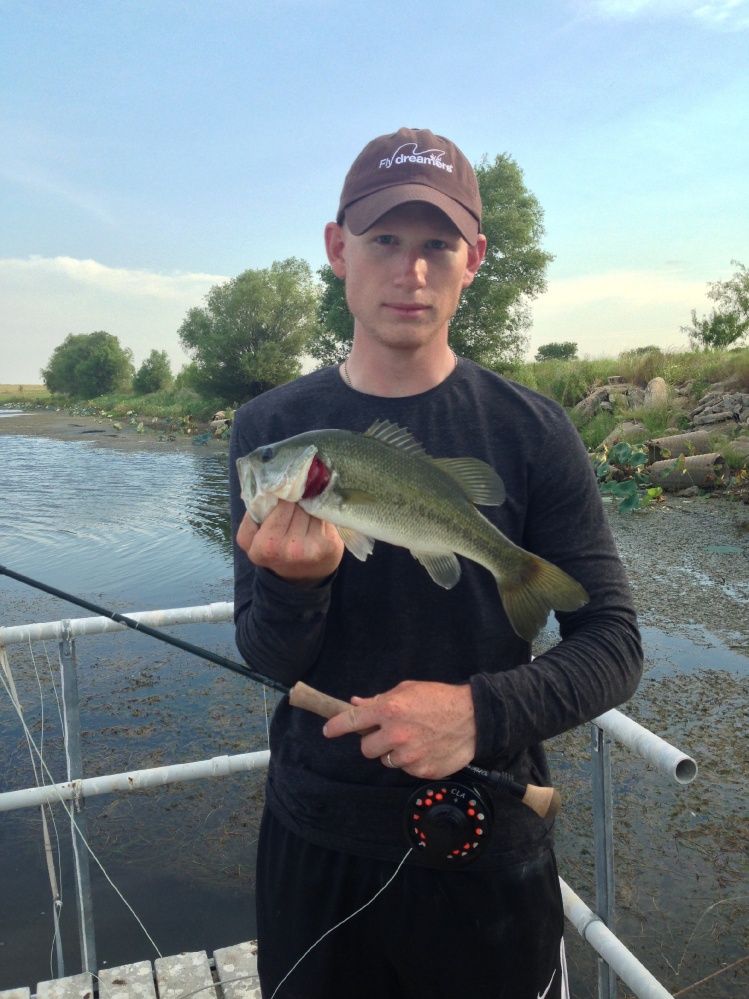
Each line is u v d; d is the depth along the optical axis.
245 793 5.29
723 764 5.37
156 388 86.75
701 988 3.58
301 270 50.09
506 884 1.96
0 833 4.94
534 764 2.17
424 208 2.02
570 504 2.07
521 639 2.04
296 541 1.77
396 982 2.07
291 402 2.27
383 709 1.70
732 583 9.62
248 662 2.04
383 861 1.97
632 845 4.57
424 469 1.99
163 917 4.18
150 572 11.55
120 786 3.06
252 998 3.15
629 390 24.52
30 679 7.26
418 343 2.10
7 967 3.87
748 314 33.69
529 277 33.81
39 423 58.00
